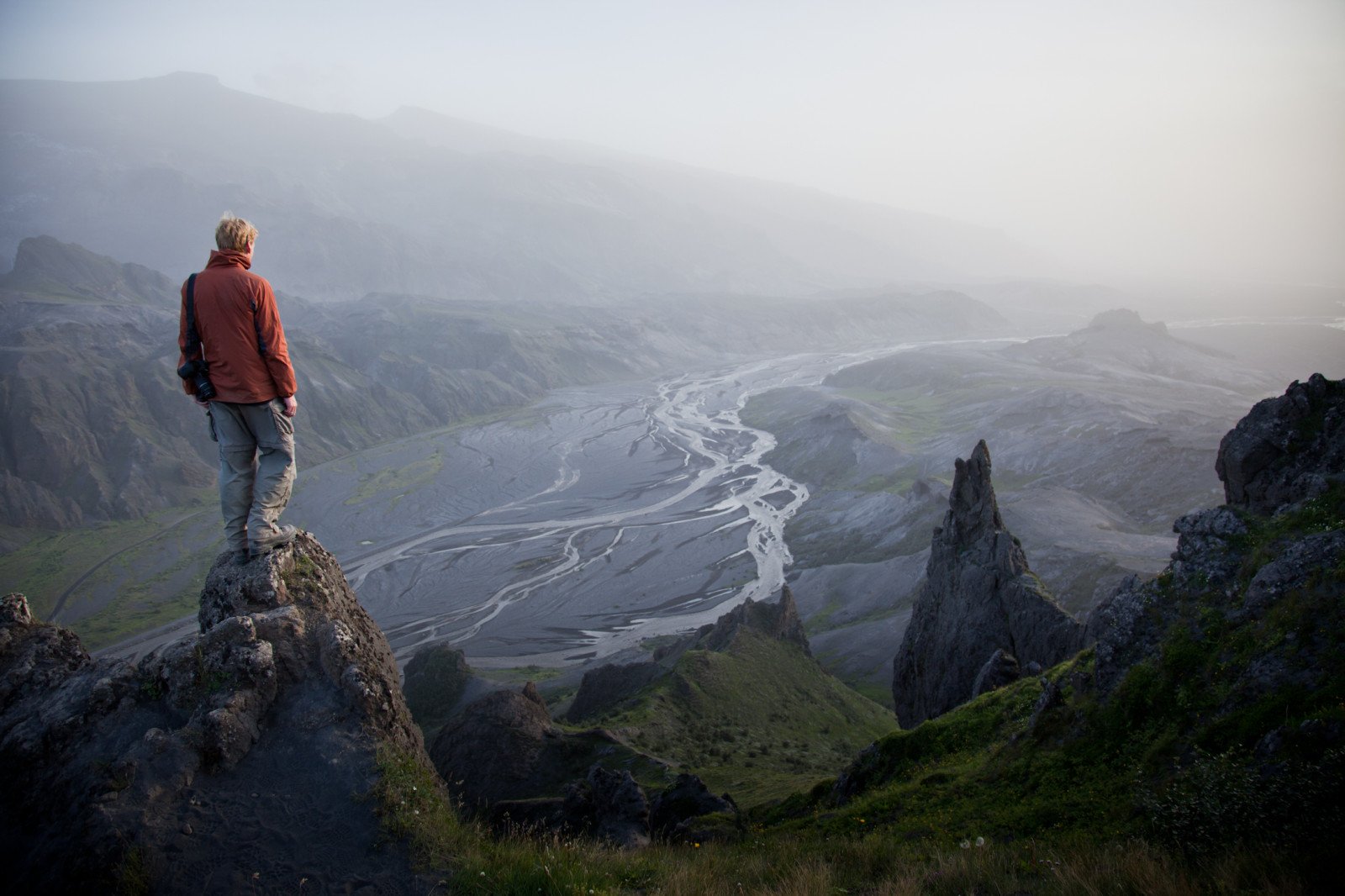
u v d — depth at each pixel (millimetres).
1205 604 20000
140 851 7480
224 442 9867
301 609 10078
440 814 8867
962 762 25297
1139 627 21281
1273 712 15344
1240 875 10211
